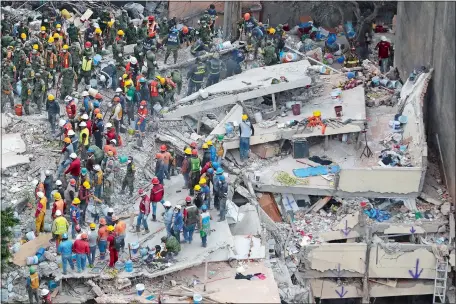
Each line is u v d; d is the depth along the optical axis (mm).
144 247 83625
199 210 86125
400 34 113688
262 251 85938
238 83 102812
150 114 100812
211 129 100062
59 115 100500
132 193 90938
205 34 112625
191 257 83625
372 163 96438
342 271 90625
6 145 95750
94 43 112000
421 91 100062
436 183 96938
